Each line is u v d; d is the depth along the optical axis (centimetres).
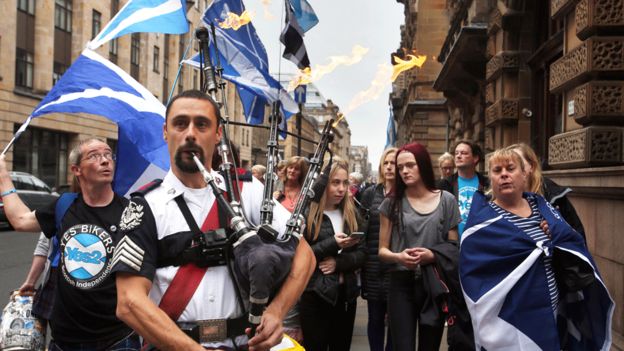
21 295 333
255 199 220
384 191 465
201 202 200
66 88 364
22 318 321
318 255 393
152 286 192
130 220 187
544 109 859
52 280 312
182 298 190
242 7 469
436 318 356
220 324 191
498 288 303
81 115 2805
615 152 532
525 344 300
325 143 230
